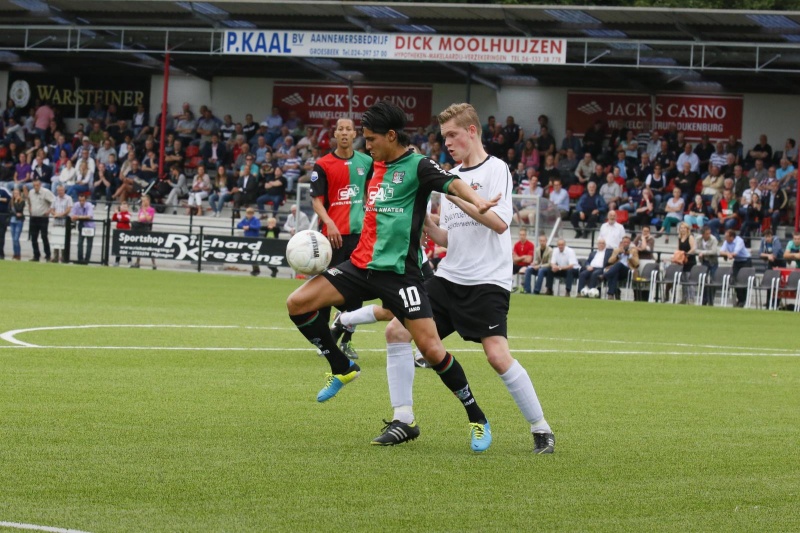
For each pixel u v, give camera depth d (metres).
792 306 34.59
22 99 54.59
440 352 8.77
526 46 39.28
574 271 35.81
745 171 43.12
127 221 41.06
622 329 22.78
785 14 37.25
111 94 54.22
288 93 52.38
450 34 42.16
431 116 51.19
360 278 9.03
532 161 45.41
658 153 45.47
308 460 8.27
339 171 15.02
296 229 40.12
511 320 24.25
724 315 29.09
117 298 25.28
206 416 10.16
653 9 37.91
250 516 6.57
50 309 21.50
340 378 9.66
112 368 13.48
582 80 48.94
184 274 36.81
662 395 12.73
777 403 12.29
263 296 28.19
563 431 10.04
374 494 7.23
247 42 40.91
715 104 47.91
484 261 8.98
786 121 47.25
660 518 6.84
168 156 48.16
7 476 7.42
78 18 45.06
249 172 45.22
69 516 6.45
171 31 43.41
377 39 39.84
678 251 35.62
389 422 9.24
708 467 8.48
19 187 47.16
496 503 7.08
